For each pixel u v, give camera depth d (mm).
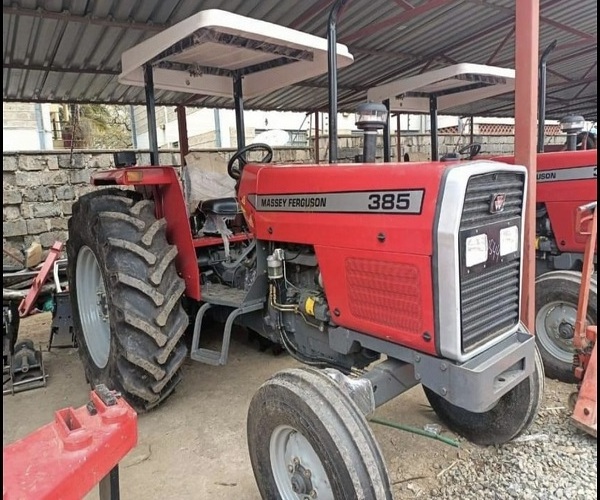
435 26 4812
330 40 2244
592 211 2504
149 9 3533
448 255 1596
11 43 3820
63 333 3949
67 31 3719
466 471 2168
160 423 2711
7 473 1048
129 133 13500
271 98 6527
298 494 1761
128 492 2156
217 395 3014
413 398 2877
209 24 2105
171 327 2635
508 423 2217
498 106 7926
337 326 2102
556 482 2070
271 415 1764
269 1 3717
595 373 2398
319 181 2035
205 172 3646
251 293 2510
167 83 3049
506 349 1804
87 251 3018
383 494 1513
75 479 1062
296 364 3418
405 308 1763
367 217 1835
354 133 9164
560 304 3033
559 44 5758
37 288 3838
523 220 1873
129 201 2801
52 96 5352
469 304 1678
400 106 4430
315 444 1583
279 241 2326
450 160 1804
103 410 1233
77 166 6258
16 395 3160
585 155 3459
